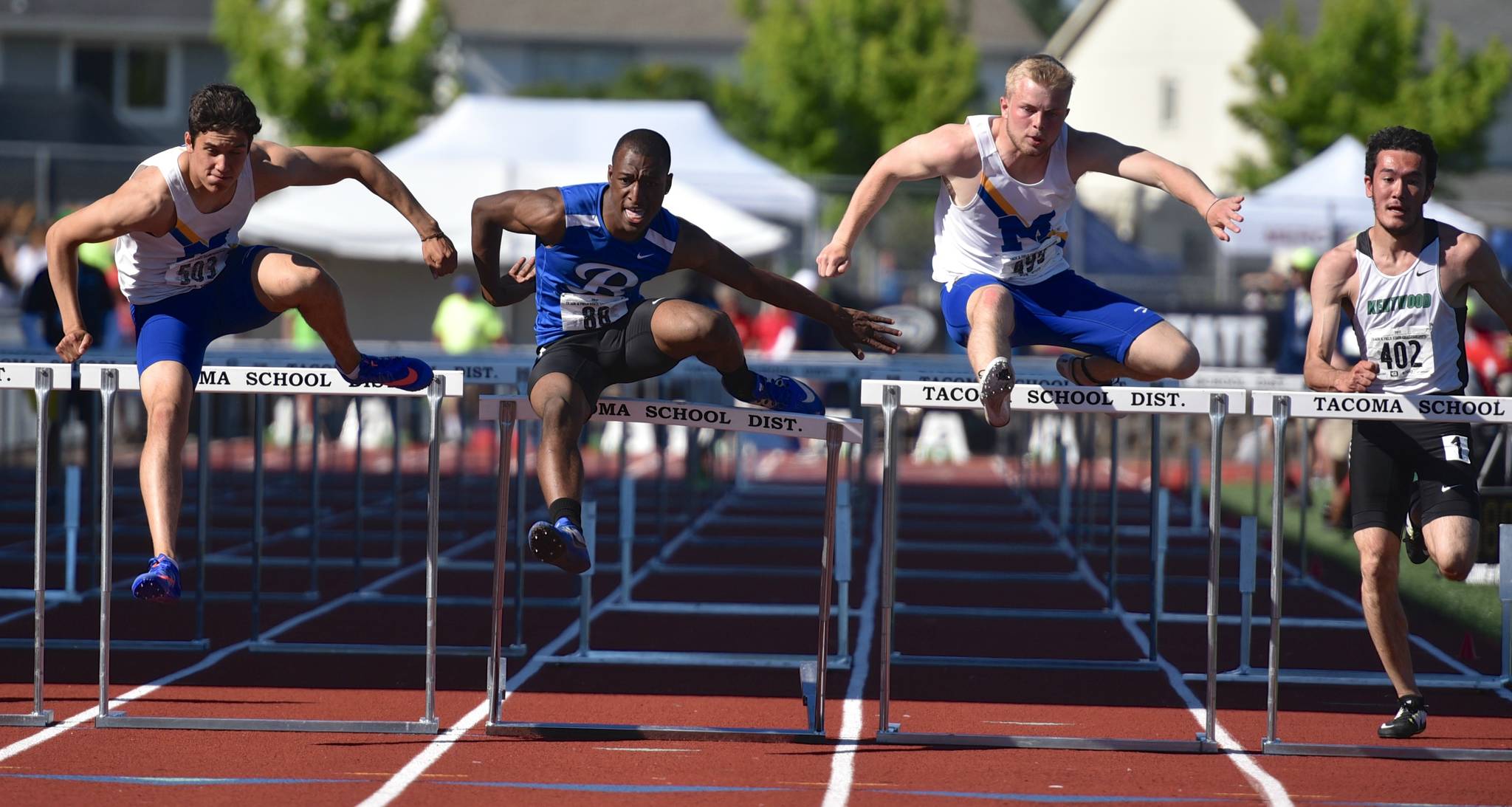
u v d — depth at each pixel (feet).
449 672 76.79
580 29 544.62
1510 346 156.15
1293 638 90.74
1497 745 63.05
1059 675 78.64
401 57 358.23
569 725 62.18
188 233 56.70
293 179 58.44
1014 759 59.52
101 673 62.44
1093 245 234.99
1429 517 60.90
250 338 217.56
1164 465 216.74
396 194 60.03
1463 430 61.46
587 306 58.34
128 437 211.00
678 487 184.24
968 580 115.75
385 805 51.37
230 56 432.66
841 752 60.29
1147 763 59.06
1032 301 61.98
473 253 58.59
